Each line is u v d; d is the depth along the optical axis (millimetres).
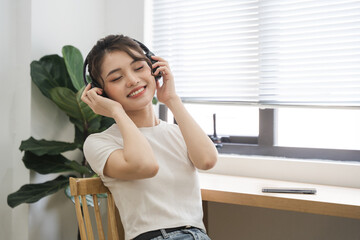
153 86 1194
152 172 1052
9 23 1782
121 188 1116
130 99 1151
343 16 1737
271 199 1339
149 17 2225
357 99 1720
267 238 1891
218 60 2055
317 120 1907
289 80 1871
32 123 1809
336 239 1750
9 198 1620
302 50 1838
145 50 1255
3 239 1819
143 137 1092
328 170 1699
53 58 1835
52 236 1944
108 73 1131
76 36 2062
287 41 1854
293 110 1961
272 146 1957
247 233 1934
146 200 1095
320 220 1777
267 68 1915
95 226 2148
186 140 1199
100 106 1160
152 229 1065
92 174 1926
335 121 1864
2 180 1807
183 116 1228
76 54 1836
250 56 1953
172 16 2191
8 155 1830
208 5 2084
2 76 1761
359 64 1710
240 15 1993
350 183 1649
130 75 1129
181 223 1098
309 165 1740
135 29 2180
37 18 1808
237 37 1995
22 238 1819
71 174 2020
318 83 1801
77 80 1812
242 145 2037
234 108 2127
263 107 1926
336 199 1301
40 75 1752
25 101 1810
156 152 1185
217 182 1666
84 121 1849
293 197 1322
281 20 1873
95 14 2201
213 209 2010
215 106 2176
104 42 1162
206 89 2104
